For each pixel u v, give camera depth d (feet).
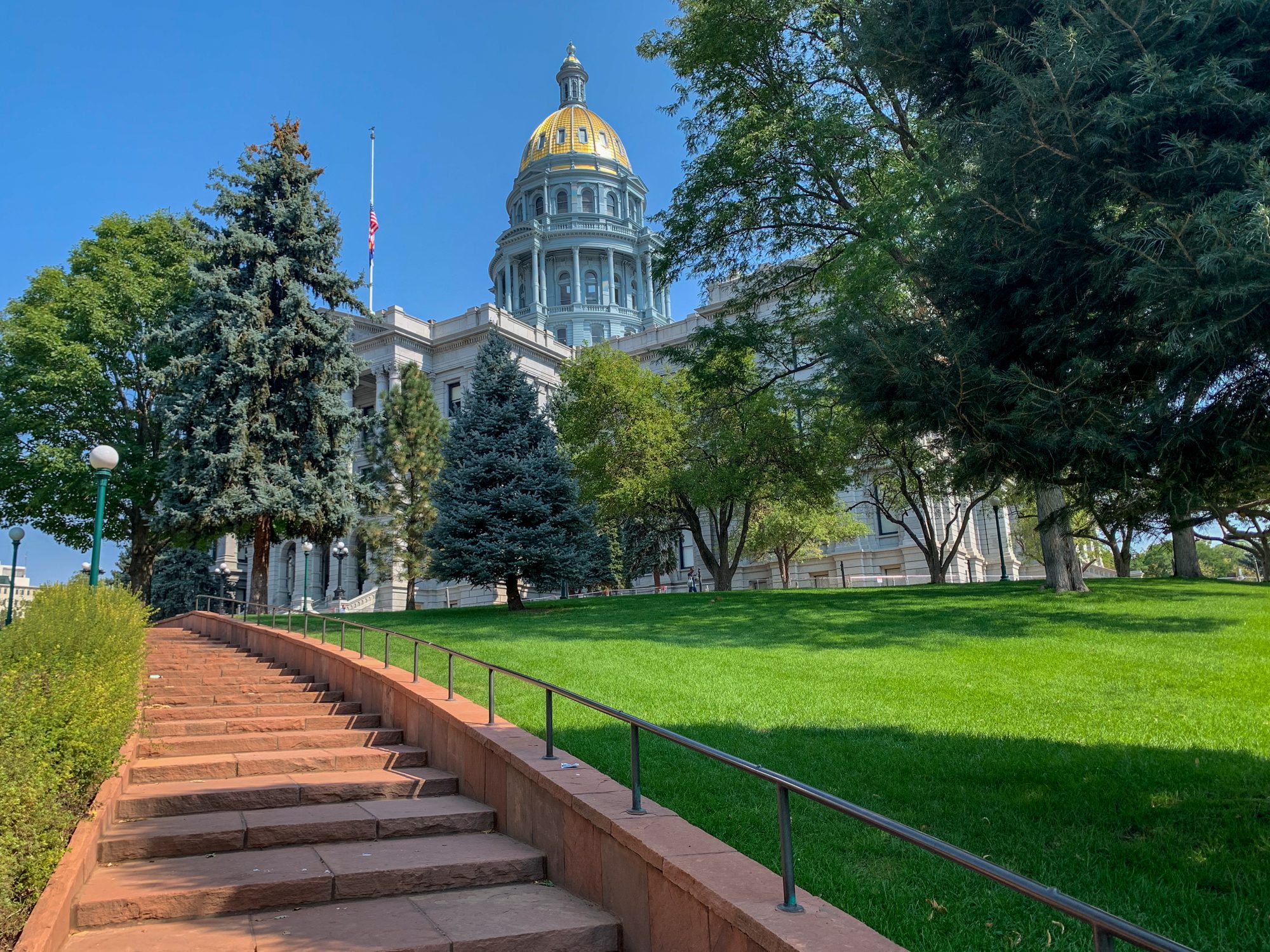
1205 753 25.41
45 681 23.97
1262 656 40.11
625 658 45.44
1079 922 15.56
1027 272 23.27
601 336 298.35
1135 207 21.49
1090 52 20.21
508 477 88.84
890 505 131.85
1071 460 22.79
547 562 85.35
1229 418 19.77
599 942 16.75
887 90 32.78
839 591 88.48
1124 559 117.50
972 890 17.04
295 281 97.60
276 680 46.29
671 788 23.61
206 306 93.35
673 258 73.26
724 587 112.27
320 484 93.50
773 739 28.53
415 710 33.63
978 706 32.89
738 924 12.50
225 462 87.97
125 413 109.60
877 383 26.50
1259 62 20.04
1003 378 22.97
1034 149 21.63
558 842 20.29
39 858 16.96
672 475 106.11
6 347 103.71
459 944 16.08
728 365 81.87
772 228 70.85
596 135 334.03
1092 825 20.38
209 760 29.60
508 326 204.74
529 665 43.86
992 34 25.35
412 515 126.82
